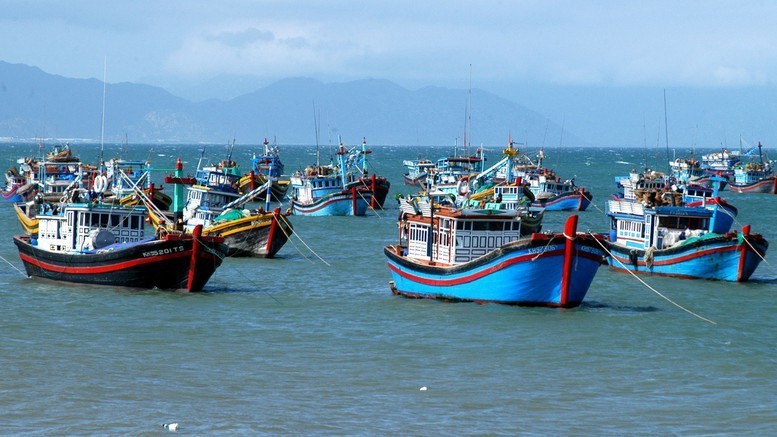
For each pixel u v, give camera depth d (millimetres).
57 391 41594
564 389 43250
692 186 153250
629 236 81875
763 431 37969
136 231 68625
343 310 60281
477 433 37094
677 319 58719
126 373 44656
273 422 37969
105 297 62625
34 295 63000
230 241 86688
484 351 49781
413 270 64000
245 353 48875
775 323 58500
